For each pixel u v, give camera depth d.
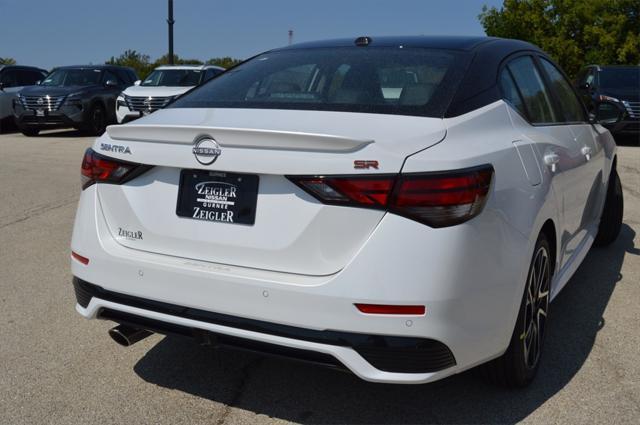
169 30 21.66
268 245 2.56
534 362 3.17
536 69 3.83
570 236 3.86
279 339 2.51
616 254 5.45
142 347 3.65
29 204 7.45
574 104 4.41
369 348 2.41
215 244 2.66
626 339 3.72
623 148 12.89
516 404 3.02
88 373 3.34
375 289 2.38
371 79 3.08
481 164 2.55
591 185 4.31
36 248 5.62
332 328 2.43
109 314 2.92
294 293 2.46
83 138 15.33
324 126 2.64
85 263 2.92
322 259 2.47
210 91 3.38
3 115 16.91
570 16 25.69
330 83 3.13
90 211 2.95
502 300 2.66
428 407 3.00
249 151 2.55
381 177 2.38
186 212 2.73
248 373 3.34
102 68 17.03
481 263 2.50
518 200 2.77
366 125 2.64
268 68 3.48
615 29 25.36
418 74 3.06
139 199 2.84
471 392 3.12
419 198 2.37
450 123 2.70
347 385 3.21
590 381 3.22
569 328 3.89
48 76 16.77
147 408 3.00
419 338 2.40
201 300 2.63
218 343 2.68
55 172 9.78
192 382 3.25
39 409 2.99
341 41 3.71
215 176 2.66
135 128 2.79
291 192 2.51
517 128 3.11
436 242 2.38
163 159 2.72
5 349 3.60
